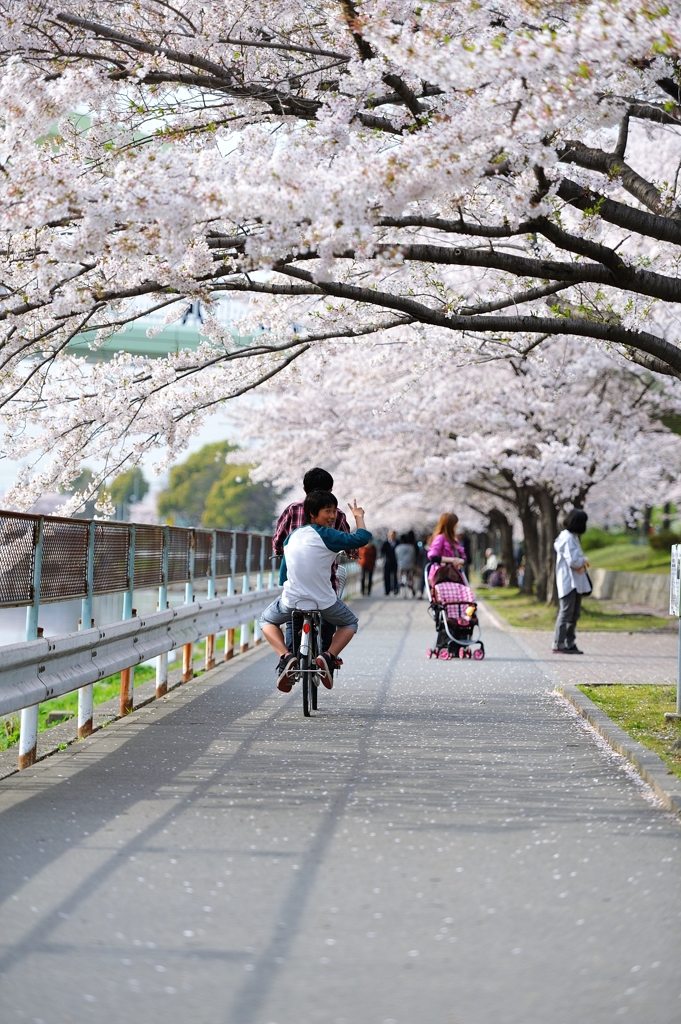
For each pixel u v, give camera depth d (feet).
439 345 55.31
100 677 41.39
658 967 18.16
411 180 29.32
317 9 38.73
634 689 56.29
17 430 50.93
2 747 45.75
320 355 55.67
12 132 33.04
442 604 73.97
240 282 38.01
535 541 151.74
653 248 70.18
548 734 42.68
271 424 128.47
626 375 119.24
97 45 39.86
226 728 43.62
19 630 134.10
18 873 23.54
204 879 23.22
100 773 34.58
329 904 21.56
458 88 31.04
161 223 29.30
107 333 47.85
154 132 37.76
